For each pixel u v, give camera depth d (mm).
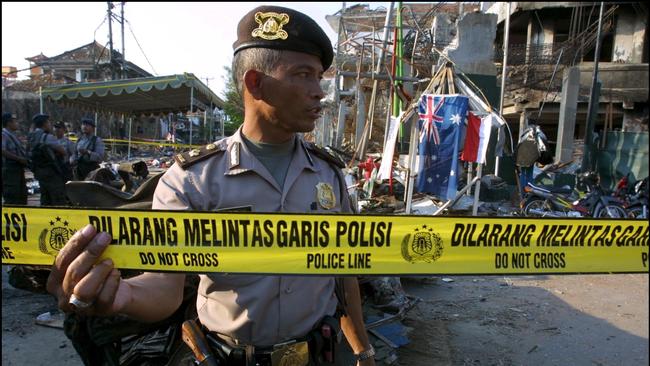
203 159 1359
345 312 1598
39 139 6719
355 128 14211
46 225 1308
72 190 2730
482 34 12203
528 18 21609
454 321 4125
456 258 1530
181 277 1339
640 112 18766
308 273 1370
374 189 8398
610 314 4355
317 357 1366
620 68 18656
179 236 1304
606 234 1624
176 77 10445
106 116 16266
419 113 7055
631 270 1644
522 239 1577
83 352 2207
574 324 4109
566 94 14047
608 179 13219
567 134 14156
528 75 18953
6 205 1301
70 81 22734
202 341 1336
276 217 1339
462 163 8938
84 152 7555
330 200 1478
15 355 3277
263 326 1314
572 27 20359
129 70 23250
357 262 1424
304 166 1442
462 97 6820
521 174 9773
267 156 1400
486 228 1549
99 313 1067
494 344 3680
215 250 1317
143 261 1299
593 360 3449
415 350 3504
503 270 1562
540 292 4973
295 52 1282
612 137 13500
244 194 1336
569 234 1605
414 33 15000
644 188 8906
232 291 1323
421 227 1491
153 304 1204
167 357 2092
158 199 1349
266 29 1280
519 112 19453
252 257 1328
